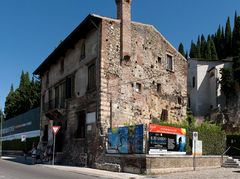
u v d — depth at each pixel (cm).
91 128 2658
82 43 2961
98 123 2555
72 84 3102
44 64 3766
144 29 2962
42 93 4038
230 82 5962
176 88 3197
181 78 3269
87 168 2502
